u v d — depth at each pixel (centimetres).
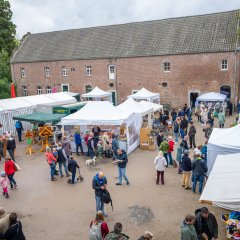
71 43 3925
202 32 3197
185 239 668
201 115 2442
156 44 3338
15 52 4272
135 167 1514
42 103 2588
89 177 1400
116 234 679
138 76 3388
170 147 1495
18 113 2383
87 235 923
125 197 1170
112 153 1692
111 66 3556
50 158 1358
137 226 961
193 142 1781
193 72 3114
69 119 1758
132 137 1831
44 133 1905
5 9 4038
